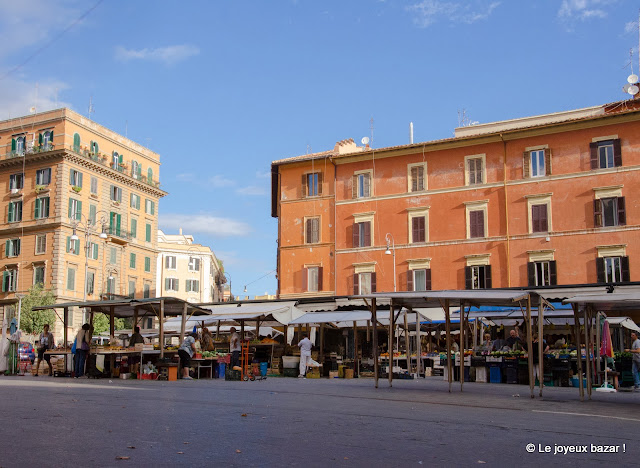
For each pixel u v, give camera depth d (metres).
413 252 44.31
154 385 18.16
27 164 60.03
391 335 19.27
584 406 13.91
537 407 13.38
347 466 6.32
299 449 7.16
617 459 7.35
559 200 40.69
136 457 6.35
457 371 24.62
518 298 16.48
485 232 42.47
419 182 45.03
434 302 19.30
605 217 39.41
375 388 18.30
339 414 10.88
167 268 84.38
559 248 40.16
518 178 42.06
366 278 45.44
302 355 27.05
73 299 58.19
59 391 14.54
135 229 67.88
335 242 46.81
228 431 8.34
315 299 34.03
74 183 59.59
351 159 47.22
